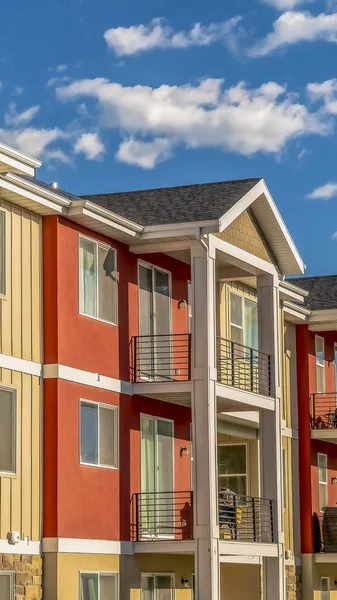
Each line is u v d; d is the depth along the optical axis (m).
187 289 29.66
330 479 37.62
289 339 36.41
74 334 24.52
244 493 32.28
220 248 27.33
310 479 35.91
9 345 22.81
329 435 36.09
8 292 22.91
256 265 29.36
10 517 22.33
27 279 23.55
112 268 26.30
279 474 29.38
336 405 38.09
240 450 32.62
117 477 25.66
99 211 24.53
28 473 23.02
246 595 31.20
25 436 23.05
